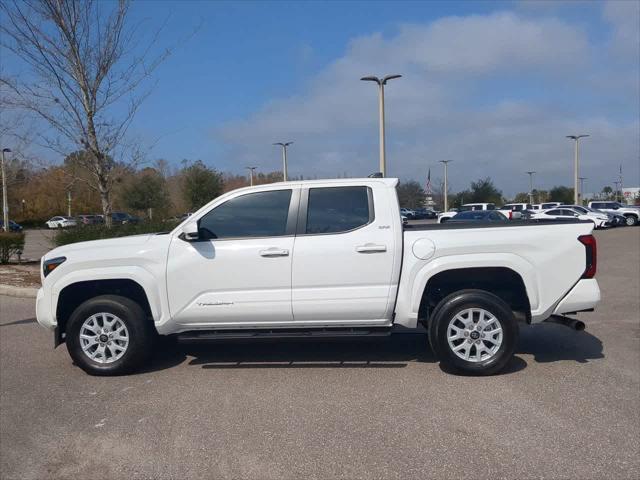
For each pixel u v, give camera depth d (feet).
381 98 77.77
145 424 16.28
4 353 24.43
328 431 15.51
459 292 19.74
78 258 20.58
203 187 130.31
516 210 144.66
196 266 20.16
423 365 21.24
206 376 20.48
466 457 13.87
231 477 13.19
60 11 41.27
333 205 20.35
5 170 108.06
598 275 46.68
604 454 13.92
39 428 16.16
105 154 45.62
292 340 20.43
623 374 19.94
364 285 19.85
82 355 20.68
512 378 19.60
